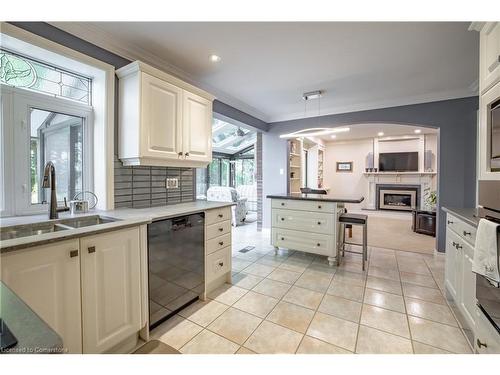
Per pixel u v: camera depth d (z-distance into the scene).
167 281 1.85
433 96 3.47
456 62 2.53
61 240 1.17
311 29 1.96
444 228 3.41
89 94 2.12
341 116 4.21
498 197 1.39
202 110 2.58
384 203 7.76
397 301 2.19
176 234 1.92
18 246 1.02
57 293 1.17
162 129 2.15
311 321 1.89
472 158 3.27
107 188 2.07
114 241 1.43
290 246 3.36
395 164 7.50
